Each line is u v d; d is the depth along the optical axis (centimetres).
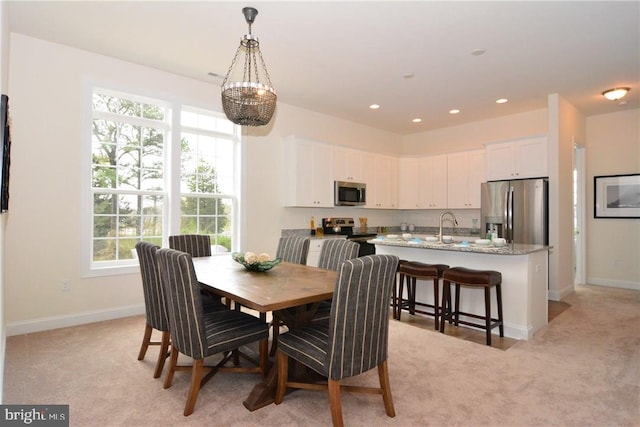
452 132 661
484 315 363
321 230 571
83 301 363
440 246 363
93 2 274
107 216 386
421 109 548
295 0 268
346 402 219
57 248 349
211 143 470
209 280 247
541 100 502
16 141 328
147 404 214
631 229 543
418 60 371
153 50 358
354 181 595
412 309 399
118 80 382
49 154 344
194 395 206
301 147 522
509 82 432
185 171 445
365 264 182
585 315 406
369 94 482
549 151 482
